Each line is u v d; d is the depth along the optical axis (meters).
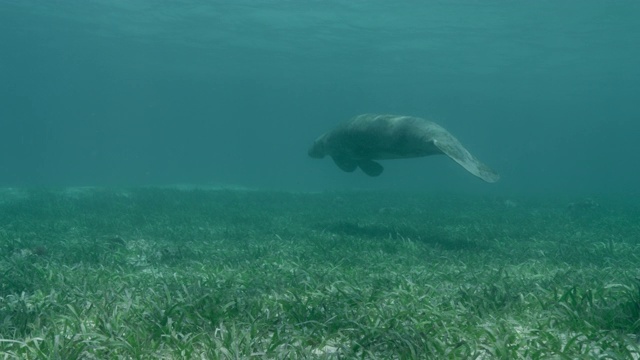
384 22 33.19
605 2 27.17
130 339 3.39
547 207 17.53
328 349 3.53
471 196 21.95
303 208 15.61
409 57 45.84
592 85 59.47
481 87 65.94
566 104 82.69
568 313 4.01
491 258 7.54
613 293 4.92
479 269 6.64
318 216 13.48
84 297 4.64
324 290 4.96
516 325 3.93
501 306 4.44
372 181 67.94
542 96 72.19
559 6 28.12
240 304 4.24
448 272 6.43
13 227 10.52
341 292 4.68
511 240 9.39
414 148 9.26
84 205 14.48
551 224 12.05
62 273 5.91
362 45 41.31
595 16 29.92
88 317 4.10
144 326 3.71
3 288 5.18
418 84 67.50
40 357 3.14
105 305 4.22
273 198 18.97
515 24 32.28
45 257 7.07
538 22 31.62
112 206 14.41
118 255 7.41
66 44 50.34
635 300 4.22
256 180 58.56
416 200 19.59
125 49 49.75
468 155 8.51
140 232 9.88
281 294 4.86
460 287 5.13
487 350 3.29
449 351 3.27
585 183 61.47
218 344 3.27
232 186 35.88
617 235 10.25
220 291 4.85
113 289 4.91
